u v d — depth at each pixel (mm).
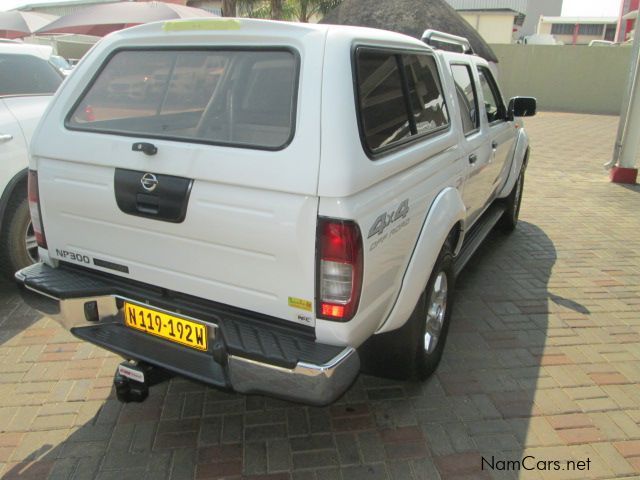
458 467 2639
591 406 3098
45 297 2756
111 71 2791
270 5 15844
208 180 2244
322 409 3045
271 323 2346
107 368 3406
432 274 3000
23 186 4305
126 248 2586
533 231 6207
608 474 2613
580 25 46656
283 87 2297
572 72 20031
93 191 2572
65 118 2738
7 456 2682
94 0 26875
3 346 3631
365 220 2172
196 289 2449
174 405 3070
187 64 2564
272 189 2131
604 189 8242
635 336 3875
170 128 2506
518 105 5016
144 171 2400
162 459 2672
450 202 3043
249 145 2229
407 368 3025
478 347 3697
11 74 4672
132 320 2670
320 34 2256
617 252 5551
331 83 2152
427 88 3100
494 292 4555
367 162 2201
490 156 4301
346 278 2125
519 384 3291
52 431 2855
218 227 2270
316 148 2088
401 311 2658
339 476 2576
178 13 11031
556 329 3955
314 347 2227
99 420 2939
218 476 2570
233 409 3041
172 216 2355
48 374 3338
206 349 2457
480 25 27391
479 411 3039
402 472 2602
